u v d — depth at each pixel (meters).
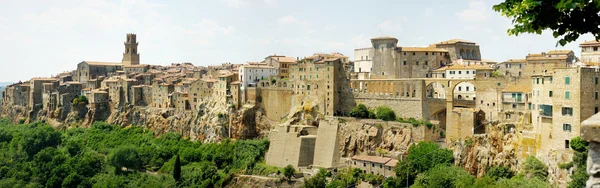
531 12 32.34
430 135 188.00
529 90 157.62
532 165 133.88
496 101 168.25
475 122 170.50
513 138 150.75
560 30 32.56
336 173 194.50
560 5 28.31
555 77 130.62
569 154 126.12
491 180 134.12
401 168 167.50
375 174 180.00
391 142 194.00
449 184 145.25
